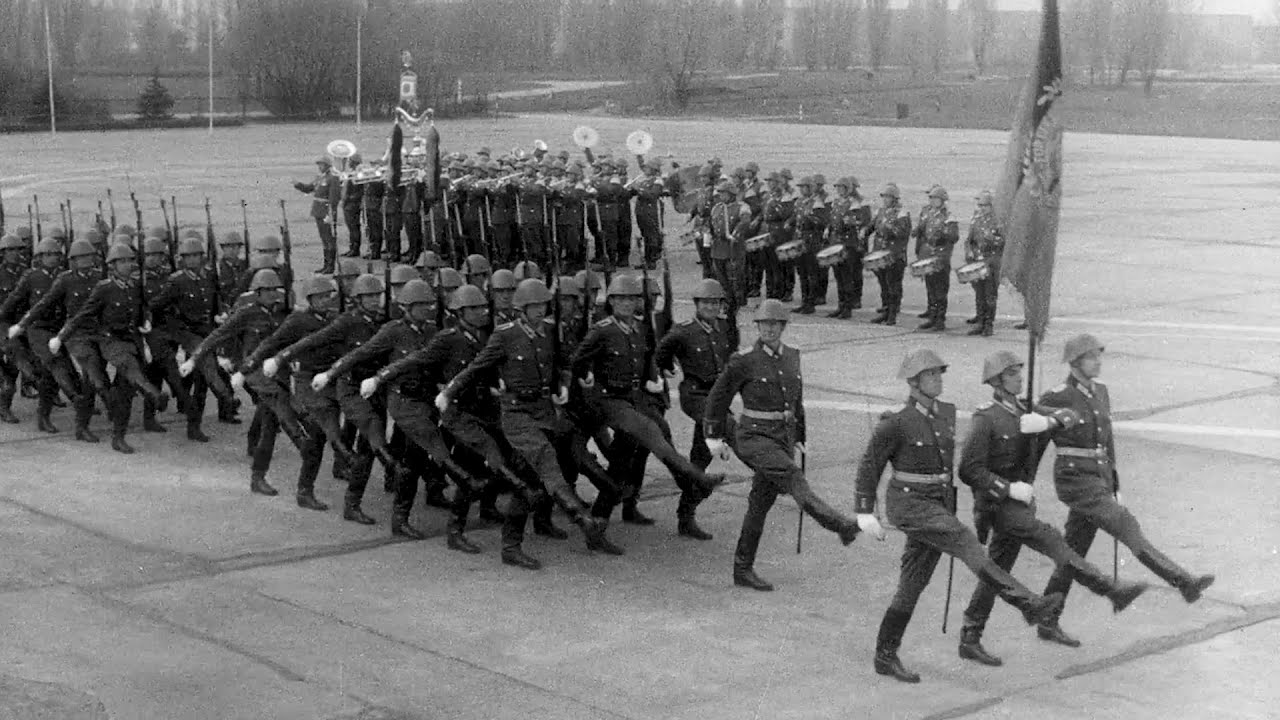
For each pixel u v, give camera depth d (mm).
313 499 14961
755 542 12531
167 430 18328
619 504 15062
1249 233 39344
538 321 13266
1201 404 19422
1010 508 10859
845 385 20656
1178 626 11648
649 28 132375
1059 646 11242
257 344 16203
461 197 31500
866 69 140875
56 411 19312
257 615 11797
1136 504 14906
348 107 87375
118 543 13648
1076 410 11242
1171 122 97062
